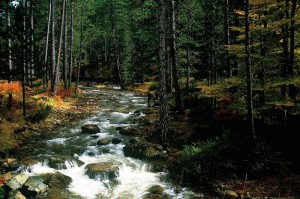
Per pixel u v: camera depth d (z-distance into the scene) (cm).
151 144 1466
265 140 1345
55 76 2555
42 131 1797
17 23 1758
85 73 5831
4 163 1254
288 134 1375
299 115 1430
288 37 1420
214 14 1908
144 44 4212
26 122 1808
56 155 1393
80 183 1169
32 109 1967
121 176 1243
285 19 1295
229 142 1310
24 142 1583
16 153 1410
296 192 1016
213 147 1295
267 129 1449
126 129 1800
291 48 1328
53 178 1145
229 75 1795
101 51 6669
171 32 1909
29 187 1034
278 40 1416
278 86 1516
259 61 1398
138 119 2127
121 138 1698
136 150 1436
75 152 1457
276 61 1367
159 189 1108
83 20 3553
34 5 3262
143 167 1316
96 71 5834
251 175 1162
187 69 2464
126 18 4528
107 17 4994
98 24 5359
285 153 1270
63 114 2244
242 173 1177
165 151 1427
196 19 2097
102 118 2241
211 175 1179
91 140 1670
